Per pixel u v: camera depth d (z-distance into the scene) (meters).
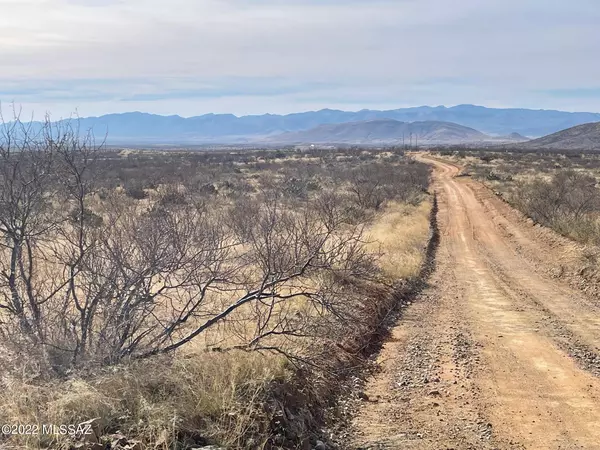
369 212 26.19
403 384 7.20
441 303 12.65
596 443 5.50
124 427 4.12
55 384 4.50
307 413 5.46
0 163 5.53
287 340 6.58
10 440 3.73
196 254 5.77
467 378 7.46
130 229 5.66
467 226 28.83
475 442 5.48
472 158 93.81
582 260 16.44
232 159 80.44
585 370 7.86
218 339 6.37
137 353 5.37
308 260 6.05
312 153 101.62
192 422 4.43
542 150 144.75
